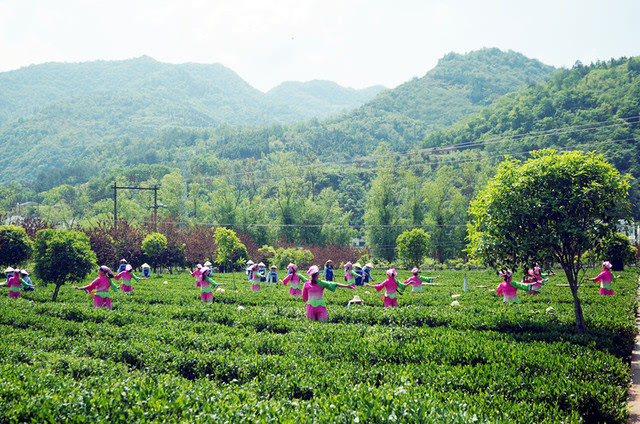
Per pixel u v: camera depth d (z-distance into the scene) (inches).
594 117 4985.2
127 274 1221.7
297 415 329.4
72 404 333.1
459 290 1273.4
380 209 3368.6
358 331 620.7
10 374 402.0
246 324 731.4
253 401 361.4
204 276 1045.2
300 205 3560.5
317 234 3435.0
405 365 476.4
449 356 497.7
